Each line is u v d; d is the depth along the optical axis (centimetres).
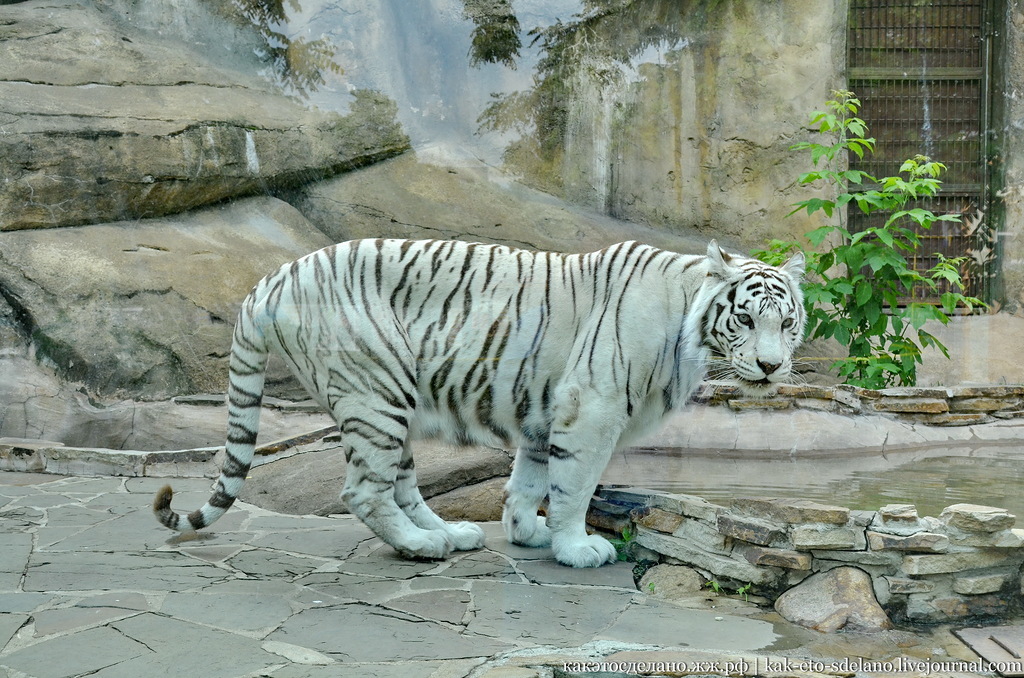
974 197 349
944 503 331
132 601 285
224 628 259
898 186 338
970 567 277
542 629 261
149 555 342
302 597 290
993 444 471
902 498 339
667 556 331
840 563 285
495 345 324
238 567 327
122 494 459
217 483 354
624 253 322
